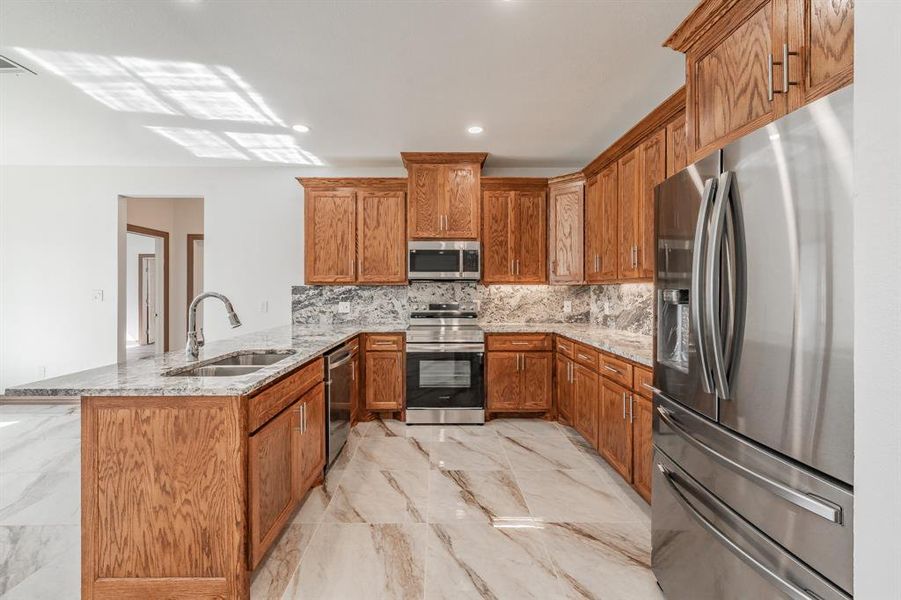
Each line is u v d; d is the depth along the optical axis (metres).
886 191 0.59
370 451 3.09
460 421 3.71
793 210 0.99
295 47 2.20
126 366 1.89
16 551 1.91
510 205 4.02
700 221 1.27
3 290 4.28
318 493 2.45
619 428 2.49
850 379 0.86
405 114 3.02
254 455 1.59
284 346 2.57
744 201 1.14
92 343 4.29
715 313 1.20
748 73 1.36
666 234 1.63
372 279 4.03
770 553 1.06
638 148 2.77
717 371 1.20
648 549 1.93
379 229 4.03
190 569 1.52
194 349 2.17
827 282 0.91
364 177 4.18
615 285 3.77
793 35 1.19
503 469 2.78
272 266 4.34
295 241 4.34
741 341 1.16
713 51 1.55
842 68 1.05
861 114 0.63
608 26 2.03
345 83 2.58
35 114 3.03
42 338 4.29
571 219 3.87
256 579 1.72
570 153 3.87
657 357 1.73
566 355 3.50
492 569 1.79
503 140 3.54
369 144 3.63
